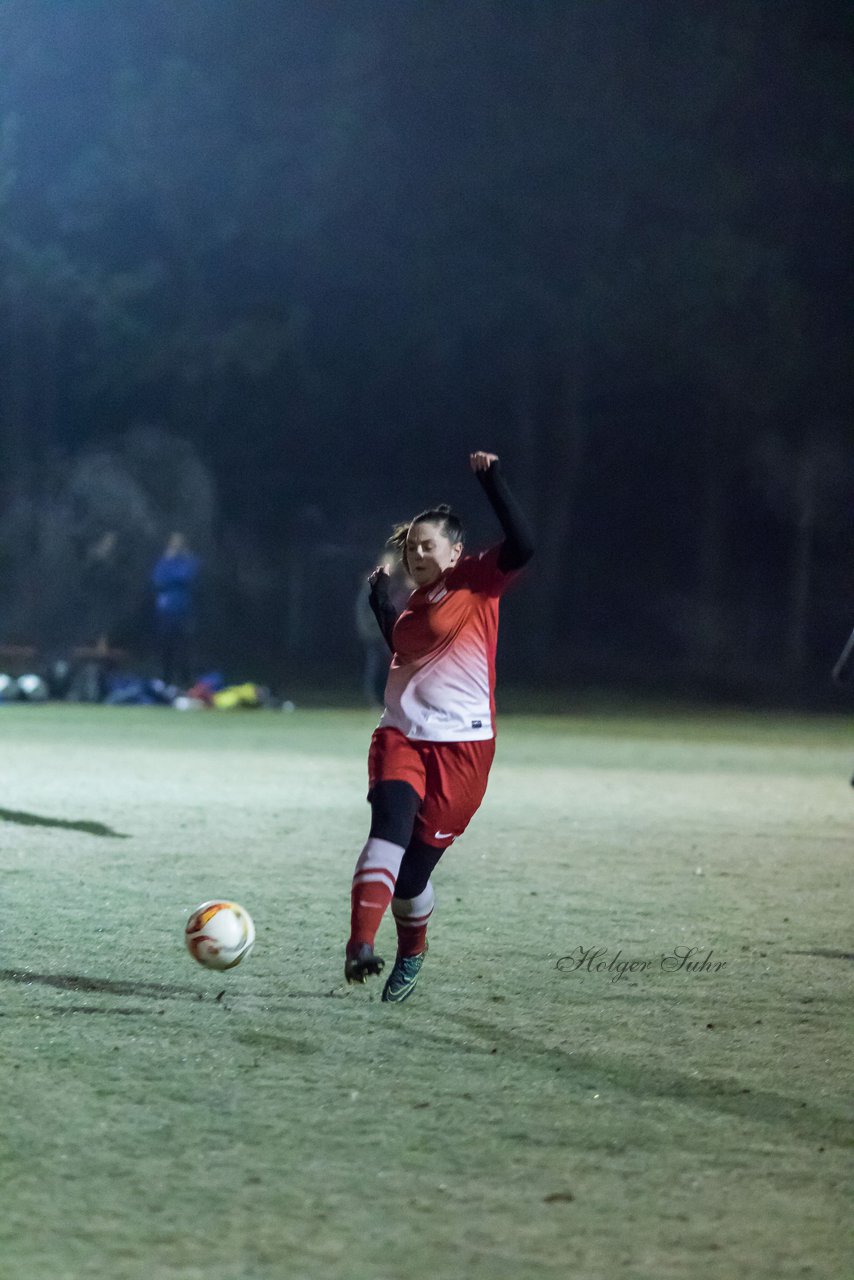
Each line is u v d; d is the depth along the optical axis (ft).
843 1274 28.27
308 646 325.01
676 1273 28.19
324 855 77.92
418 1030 44.60
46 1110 36.83
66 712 194.39
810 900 68.18
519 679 298.56
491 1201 31.50
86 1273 27.73
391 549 50.47
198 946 47.21
